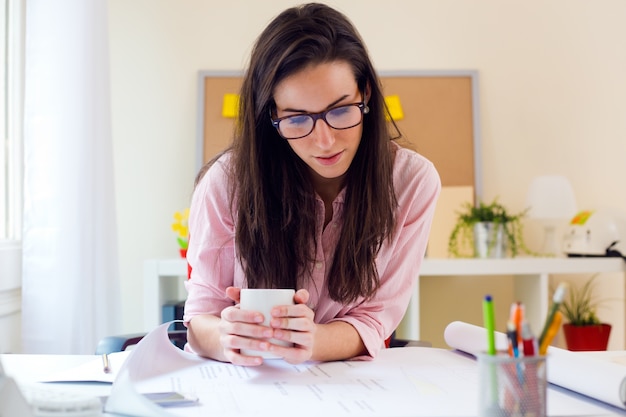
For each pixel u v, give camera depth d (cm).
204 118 306
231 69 308
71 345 219
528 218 291
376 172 123
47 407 73
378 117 121
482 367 67
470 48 312
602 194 313
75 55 225
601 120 314
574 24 315
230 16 310
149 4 309
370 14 311
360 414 79
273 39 113
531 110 313
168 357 110
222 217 130
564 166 312
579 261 261
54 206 218
